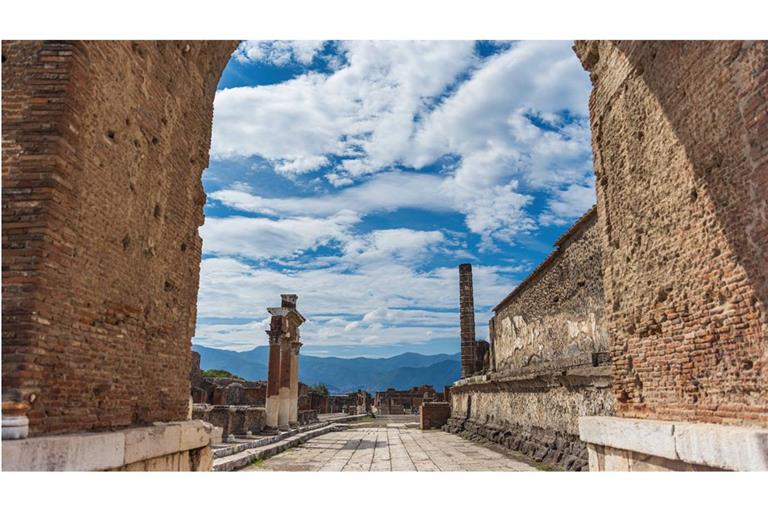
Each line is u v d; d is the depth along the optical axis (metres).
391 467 14.93
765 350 5.29
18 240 4.97
